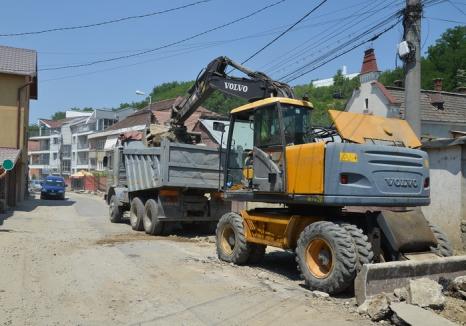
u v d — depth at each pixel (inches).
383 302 250.4
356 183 301.0
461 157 451.8
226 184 408.2
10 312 262.5
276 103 348.8
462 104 1186.6
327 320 250.5
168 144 559.8
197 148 579.8
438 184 470.6
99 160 2566.4
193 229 659.4
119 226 693.3
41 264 386.6
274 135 350.9
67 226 684.1
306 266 311.6
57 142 3444.9
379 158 309.3
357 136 313.3
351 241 290.5
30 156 3892.7
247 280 342.0
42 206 1141.1
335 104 1691.7
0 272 355.3
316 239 307.7
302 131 358.0
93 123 2913.4
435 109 1134.4
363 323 245.4
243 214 397.4
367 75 1254.9
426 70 1660.9
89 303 281.6
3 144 1068.5
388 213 310.5
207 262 406.0
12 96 1072.2
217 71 510.3
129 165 657.6
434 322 225.0
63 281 331.9
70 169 3221.0
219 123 420.5
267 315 260.2
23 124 1098.7
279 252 471.8
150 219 595.5
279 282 337.1
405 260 296.5
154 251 457.1
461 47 1674.5
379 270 269.1
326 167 303.0
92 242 512.1
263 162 358.0
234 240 404.2
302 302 283.9
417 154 326.6
